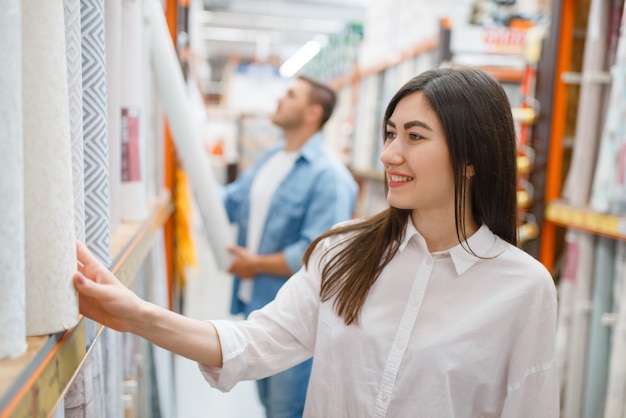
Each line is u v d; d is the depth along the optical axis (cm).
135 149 132
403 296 114
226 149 943
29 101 56
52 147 58
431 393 107
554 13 227
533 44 237
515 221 115
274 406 242
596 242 209
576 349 215
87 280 75
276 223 250
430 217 113
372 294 115
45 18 56
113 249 103
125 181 131
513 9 279
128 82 128
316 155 254
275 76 1208
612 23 203
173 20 239
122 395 130
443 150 101
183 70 242
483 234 113
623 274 198
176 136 187
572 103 233
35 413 53
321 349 117
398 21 386
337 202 241
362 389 112
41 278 59
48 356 57
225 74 1418
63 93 59
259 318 120
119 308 82
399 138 104
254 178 288
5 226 50
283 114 263
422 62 339
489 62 280
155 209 163
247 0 1002
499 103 106
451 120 100
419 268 113
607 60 206
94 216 85
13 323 53
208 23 1167
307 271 125
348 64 544
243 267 236
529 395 110
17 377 50
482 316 107
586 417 213
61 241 60
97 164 84
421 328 110
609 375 207
